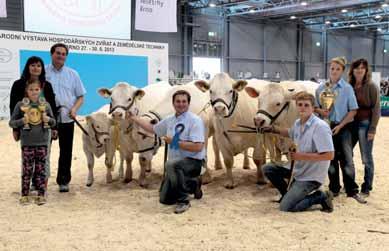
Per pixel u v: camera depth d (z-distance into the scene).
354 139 5.30
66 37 13.65
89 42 14.05
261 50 29.16
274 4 24.36
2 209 4.79
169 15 13.28
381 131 12.45
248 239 3.86
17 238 3.89
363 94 5.11
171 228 4.17
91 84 14.22
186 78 21.78
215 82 5.21
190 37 25.55
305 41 31.58
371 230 4.08
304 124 4.64
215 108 5.11
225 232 4.04
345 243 3.76
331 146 4.47
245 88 5.27
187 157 4.78
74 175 6.58
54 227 4.20
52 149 8.93
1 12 12.10
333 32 33.06
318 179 4.63
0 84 12.88
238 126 5.50
